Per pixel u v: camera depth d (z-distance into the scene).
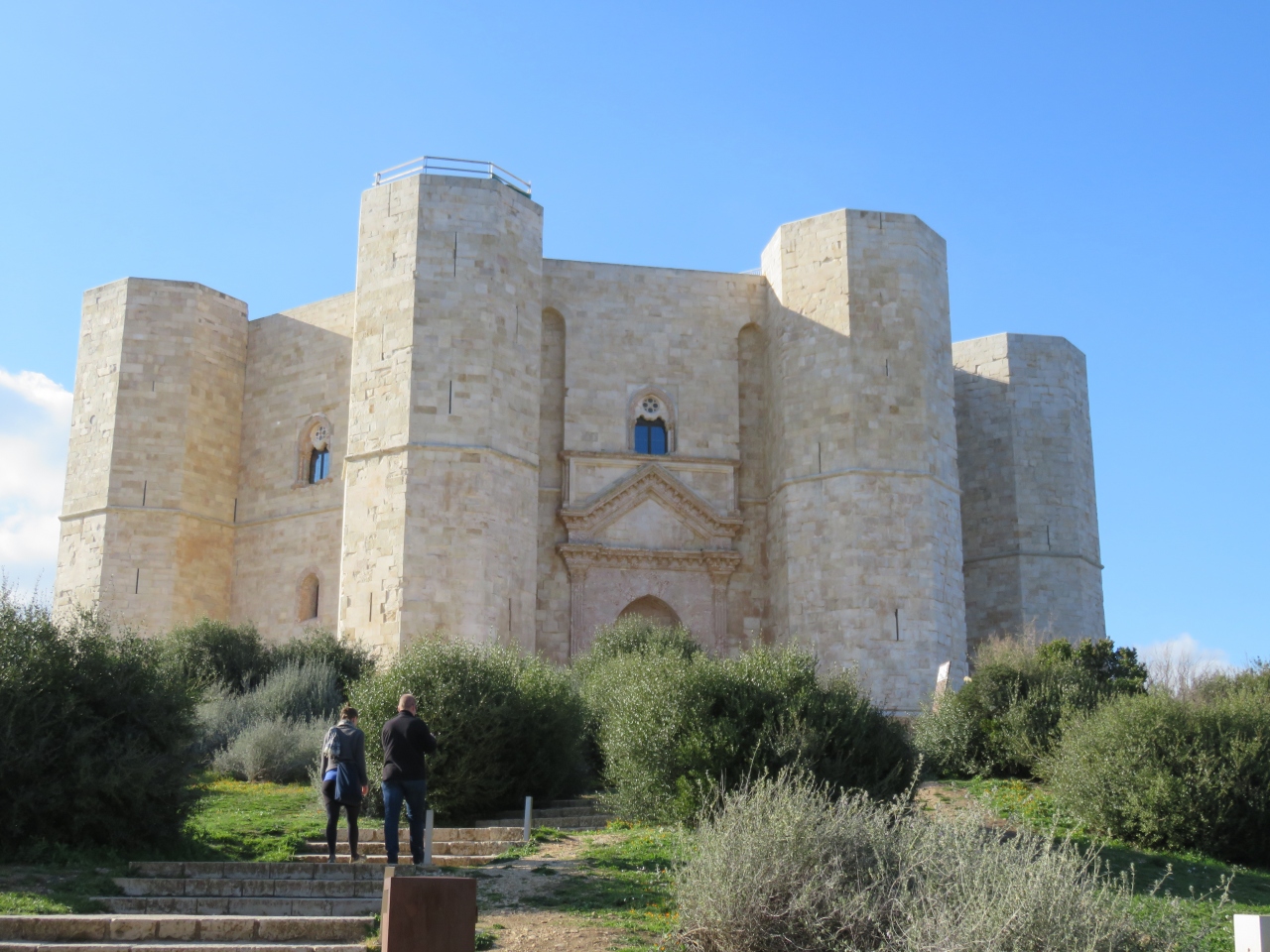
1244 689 28.70
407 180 42.97
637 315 46.91
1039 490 49.25
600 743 26.50
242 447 48.72
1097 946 12.53
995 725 27.84
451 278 42.03
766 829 14.54
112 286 47.91
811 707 21.75
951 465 43.88
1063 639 35.53
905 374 43.09
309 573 45.53
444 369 41.31
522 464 42.19
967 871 13.37
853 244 43.84
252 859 19.06
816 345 43.72
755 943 13.80
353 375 42.56
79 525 46.28
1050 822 22.55
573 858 18.69
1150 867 20.55
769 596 45.12
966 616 49.16
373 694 23.92
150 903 15.10
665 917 15.19
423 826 17.84
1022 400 49.91
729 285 47.81
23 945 13.11
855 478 41.97
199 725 20.30
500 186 43.25
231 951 13.17
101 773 18.00
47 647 18.66
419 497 40.19
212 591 47.03
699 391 46.72
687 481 45.75
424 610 39.41
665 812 21.27
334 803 18.31
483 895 16.38
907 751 22.31
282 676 33.09
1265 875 20.80
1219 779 21.73
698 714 21.80
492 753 23.83
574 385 45.97
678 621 44.78
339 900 15.26
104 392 46.97
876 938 13.60
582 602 44.19
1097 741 23.16
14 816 17.34
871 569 41.31
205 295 48.38
